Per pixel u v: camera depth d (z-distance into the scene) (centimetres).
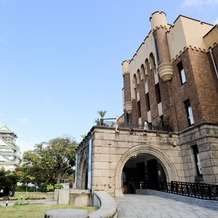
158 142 1474
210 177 1186
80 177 1769
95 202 1058
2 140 6800
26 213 816
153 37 2050
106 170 1259
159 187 1511
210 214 735
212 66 1544
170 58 1783
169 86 1722
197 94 1400
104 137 1344
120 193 1222
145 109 2116
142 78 2286
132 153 1370
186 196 1030
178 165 1447
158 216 700
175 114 1625
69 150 3569
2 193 2256
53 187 3366
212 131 1291
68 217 390
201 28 1727
